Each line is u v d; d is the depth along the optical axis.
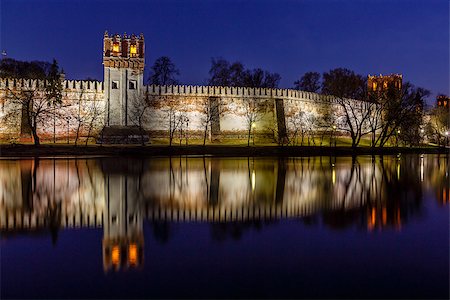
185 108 84.81
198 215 21.47
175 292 11.49
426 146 102.62
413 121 88.12
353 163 56.00
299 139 91.62
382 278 12.48
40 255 14.66
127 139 77.94
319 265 13.58
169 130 83.81
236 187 31.78
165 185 32.62
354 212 22.17
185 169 44.88
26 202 25.08
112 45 82.06
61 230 18.31
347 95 112.81
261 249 15.38
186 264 13.70
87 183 33.22
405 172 43.91
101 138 77.31
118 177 37.19
